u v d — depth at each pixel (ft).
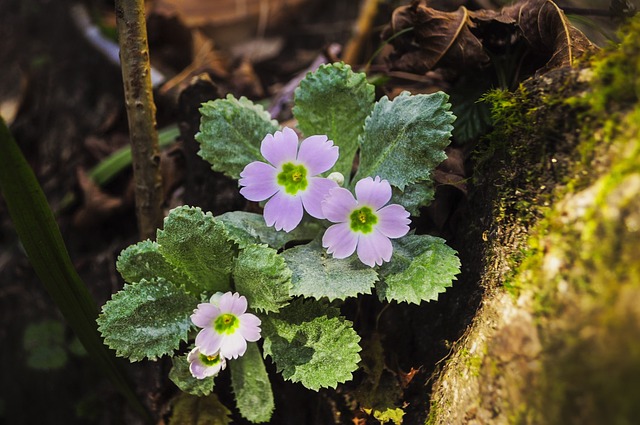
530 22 0.76
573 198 0.63
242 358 0.77
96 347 0.87
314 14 1.41
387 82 0.94
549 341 0.60
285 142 0.71
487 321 0.68
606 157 0.61
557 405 0.58
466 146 0.82
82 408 1.11
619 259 0.57
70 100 1.31
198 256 0.73
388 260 0.69
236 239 0.73
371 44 1.07
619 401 0.54
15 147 0.75
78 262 1.11
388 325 0.82
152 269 0.74
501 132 0.71
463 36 0.79
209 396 0.82
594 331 0.57
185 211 0.71
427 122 0.71
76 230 1.14
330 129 0.77
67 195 1.18
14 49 1.44
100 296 1.08
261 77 1.25
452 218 0.79
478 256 0.74
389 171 0.73
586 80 0.65
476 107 0.81
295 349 0.73
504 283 0.68
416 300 0.69
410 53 0.84
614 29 0.83
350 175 0.84
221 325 0.71
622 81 0.62
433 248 0.71
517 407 0.62
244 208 0.91
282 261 0.69
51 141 1.28
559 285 0.61
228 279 0.76
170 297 0.75
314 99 0.77
